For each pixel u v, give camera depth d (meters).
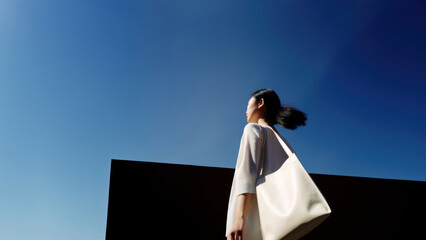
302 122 1.46
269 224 1.08
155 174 1.96
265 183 1.16
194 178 2.01
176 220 1.90
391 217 2.13
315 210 1.03
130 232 1.83
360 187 2.15
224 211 1.98
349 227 2.07
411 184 2.23
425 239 2.14
